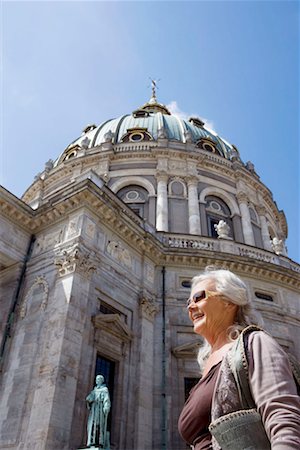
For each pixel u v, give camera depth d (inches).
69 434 569.0
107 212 848.3
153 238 958.4
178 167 1438.2
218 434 84.3
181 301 938.1
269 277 1053.2
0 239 802.2
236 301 121.1
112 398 718.5
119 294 822.5
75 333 663.8
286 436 69.4
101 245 824.9
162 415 762.2
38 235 870.4
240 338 96.0
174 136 1622.8
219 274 131.0
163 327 887.1
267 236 1448.1
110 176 1406.3
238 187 1508.4
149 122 1696.6
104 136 1608.0
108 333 751.7
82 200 820.0
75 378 621.9
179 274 981.2
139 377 767.7
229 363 92.1
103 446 530.3
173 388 811.4
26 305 745.0
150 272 949.2
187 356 858.8
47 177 1540.4
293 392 78.7
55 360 615.5
